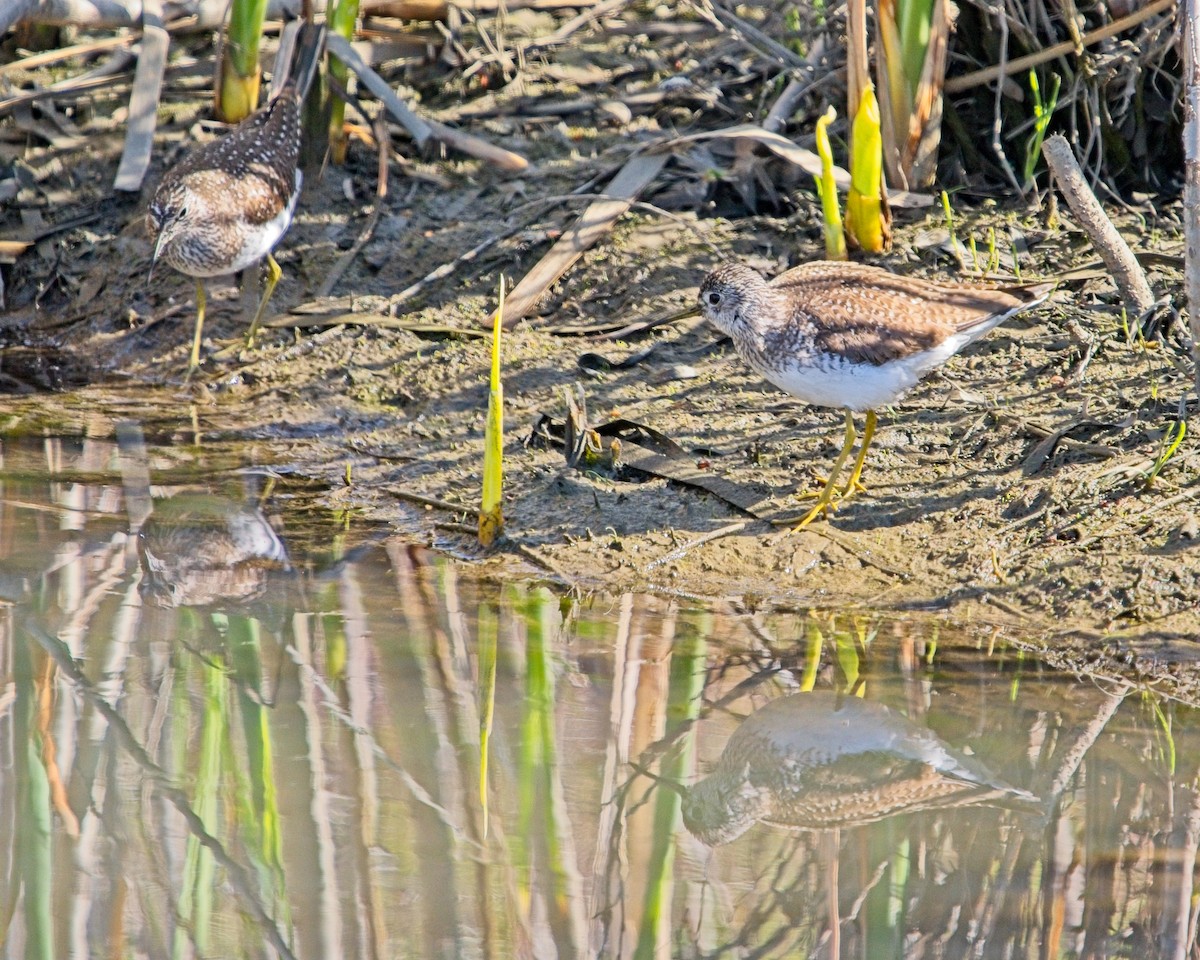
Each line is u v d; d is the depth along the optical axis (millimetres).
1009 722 8609
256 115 15062
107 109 16578
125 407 13805
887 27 13906
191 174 13945
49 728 8555
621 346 13594
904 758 8359
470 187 15625
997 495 10859
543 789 8039
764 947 6766
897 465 11414
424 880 7258
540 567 10758
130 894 7199
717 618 9945
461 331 14047
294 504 11883
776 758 8367
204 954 6773
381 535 11352
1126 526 10227
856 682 9086
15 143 16328
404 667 9352
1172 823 7637
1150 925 6801
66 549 10953
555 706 8875
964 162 14938
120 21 15922
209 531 11336
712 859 7480
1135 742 8344
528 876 7328
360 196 15750
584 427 11930
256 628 9852
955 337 10547
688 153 15203
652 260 14336
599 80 16625
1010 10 14281
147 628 9828
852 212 13633
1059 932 6777
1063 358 12297
